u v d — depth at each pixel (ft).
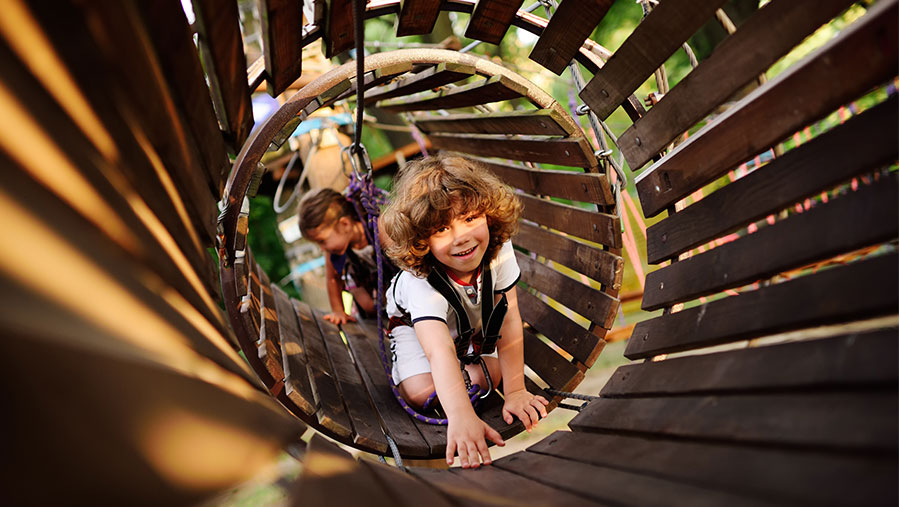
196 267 3.88
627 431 4.05
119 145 2.88
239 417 2.89
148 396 2.11
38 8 2.23
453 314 6.50
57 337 1.81
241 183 5.56
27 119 2.07
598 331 6.87
